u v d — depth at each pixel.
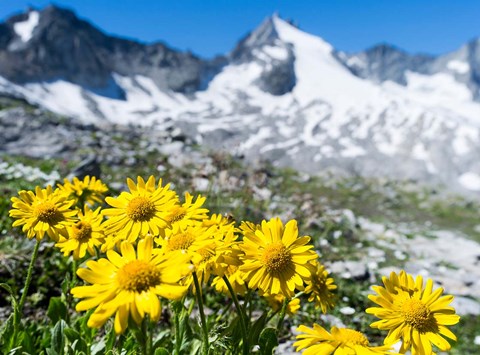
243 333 2.44
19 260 5.30
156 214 2.69
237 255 2.45
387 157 106.81
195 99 138.50
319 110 130.62
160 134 33.25
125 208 2.73
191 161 12.84
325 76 154.00
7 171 9.59
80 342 2.96
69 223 3.14
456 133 110.62
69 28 128.38
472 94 186.25
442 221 36.09
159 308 1.86
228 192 8.30
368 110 128.25
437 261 12.91
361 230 15.08
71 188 4.80
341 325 6.05
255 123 122.56
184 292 1.90
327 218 12.83
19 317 2.88
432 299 2.26
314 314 6.04
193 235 2.50
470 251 15.05
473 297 9.90
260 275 2.38
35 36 120.81
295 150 108.50
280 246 2.43
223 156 8.45
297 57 166.00
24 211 3.09
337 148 110.19
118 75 137.12
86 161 11.20
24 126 22.75
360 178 52.03
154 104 127.38
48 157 18.97
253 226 2.63
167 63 147.25
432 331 2.19
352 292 7.78
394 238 15.42
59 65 120.00
